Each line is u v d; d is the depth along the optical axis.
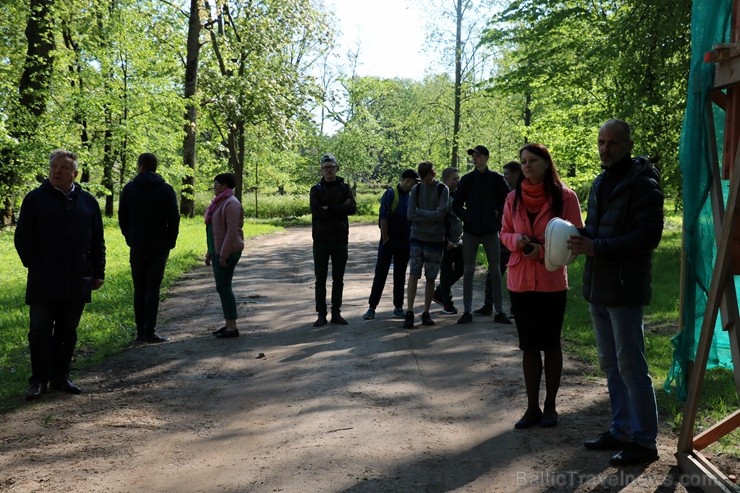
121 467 4.17
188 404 5.53
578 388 5.70
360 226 34.19
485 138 38.31
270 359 7.00
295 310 9.88
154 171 7.84
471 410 5.19
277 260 17.11
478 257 15.55
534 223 4.66
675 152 13.43
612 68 14.28
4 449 4.49
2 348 7.27
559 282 4.61
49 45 21.36
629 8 14.41
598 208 4.20
